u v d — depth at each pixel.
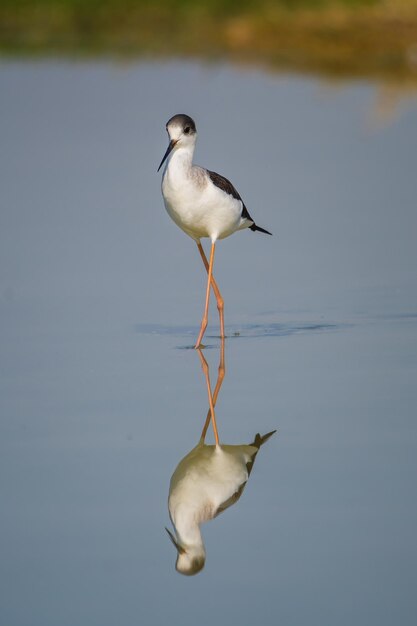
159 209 15.48
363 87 24.22
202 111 21.61
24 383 9.35
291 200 15.73
